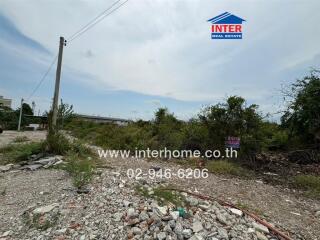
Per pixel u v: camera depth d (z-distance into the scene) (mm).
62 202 4816
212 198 5508
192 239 3500
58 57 11172
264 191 6832
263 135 10789
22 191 5609
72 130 20578
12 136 21359
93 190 5395
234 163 9992
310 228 4617
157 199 4887
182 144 12078
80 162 7484
